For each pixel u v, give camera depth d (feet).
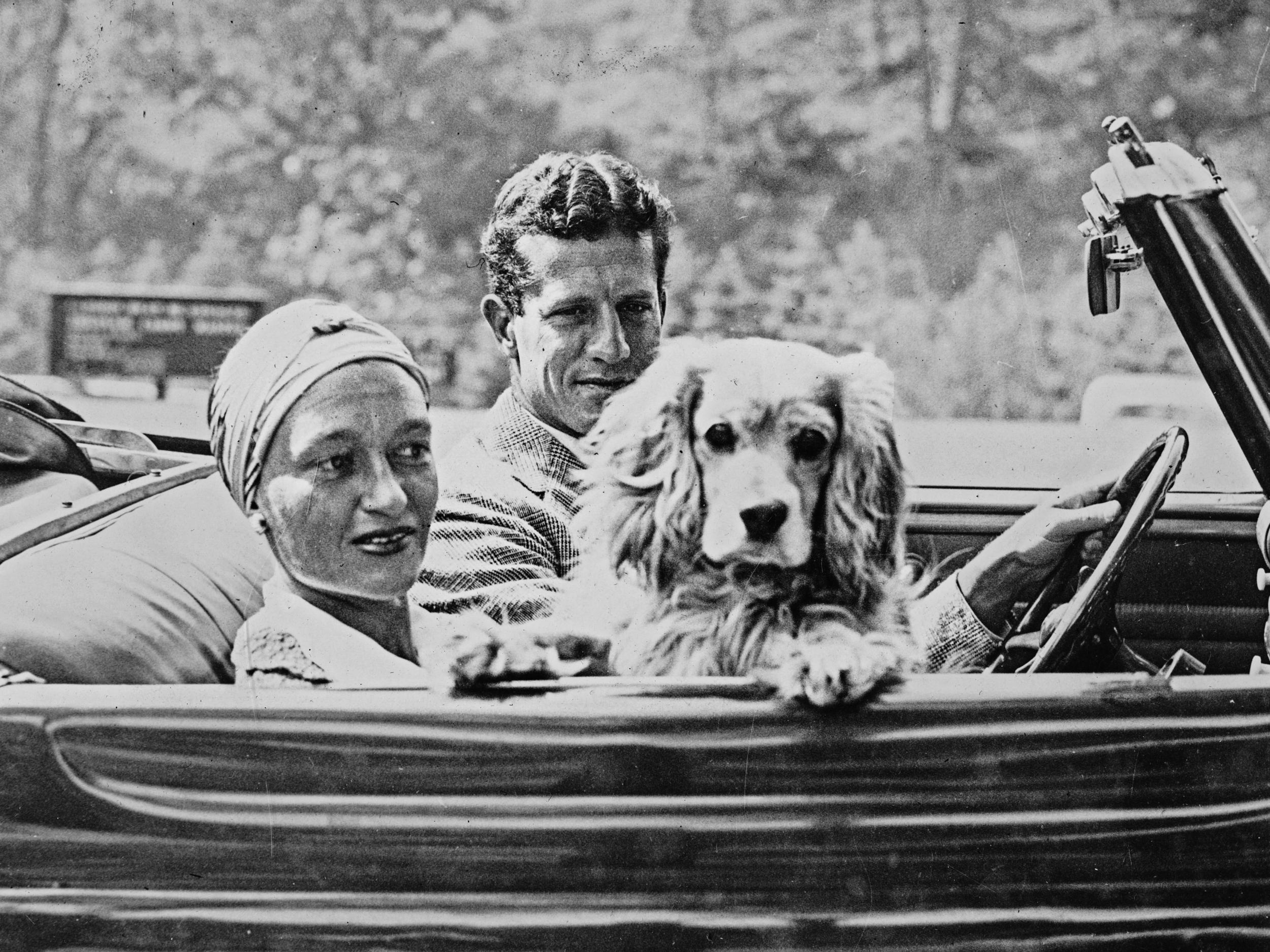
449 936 5.56
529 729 5.48
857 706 5.49
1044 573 6.82
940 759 5.51
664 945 5.56
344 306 6.34
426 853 5.53
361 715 5.51
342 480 5.97
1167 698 5.60
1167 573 7.65
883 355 8.39
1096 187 6.24
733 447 5.81
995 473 7.90
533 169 7.07
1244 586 7.65
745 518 5.71
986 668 6.77
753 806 5.49
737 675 5.83
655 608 6.00
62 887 5.57
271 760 5.54
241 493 6.11
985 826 5.54
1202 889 5.65
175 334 8.51
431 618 6.35
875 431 5.89
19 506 7.10
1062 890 5.59
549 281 6.84
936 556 7.84
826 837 5.52
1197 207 5.97
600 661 5.99
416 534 6.07
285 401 5.93
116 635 5.97
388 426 6.02
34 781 5.55
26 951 5.58
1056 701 5.55
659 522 5.93
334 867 5.55
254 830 5.54
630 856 5.51
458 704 5.50
